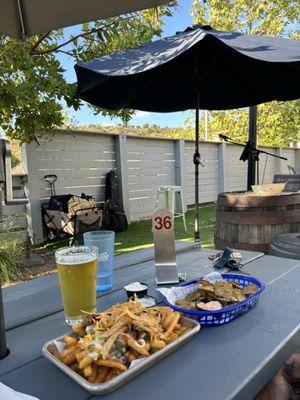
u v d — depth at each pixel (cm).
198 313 71
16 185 432
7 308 87
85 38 313
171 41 167
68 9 122
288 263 120
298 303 83
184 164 671
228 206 248
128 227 525
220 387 52
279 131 989
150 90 246
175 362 59
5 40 261
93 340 57
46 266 322
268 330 70
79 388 53
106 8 124
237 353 61
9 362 61
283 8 845
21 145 400
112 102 222
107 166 543
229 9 874
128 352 57
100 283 97
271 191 240
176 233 458
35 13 124
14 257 306
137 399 50
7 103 280
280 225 233
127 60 158
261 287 85
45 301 92
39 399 51
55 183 469
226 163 785
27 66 276
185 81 251
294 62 131
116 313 65
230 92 266
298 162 992
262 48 144
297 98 249
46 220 437
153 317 66
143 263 127
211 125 1108
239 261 119
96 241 97
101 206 480
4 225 396
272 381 98
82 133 500
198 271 112
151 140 614
